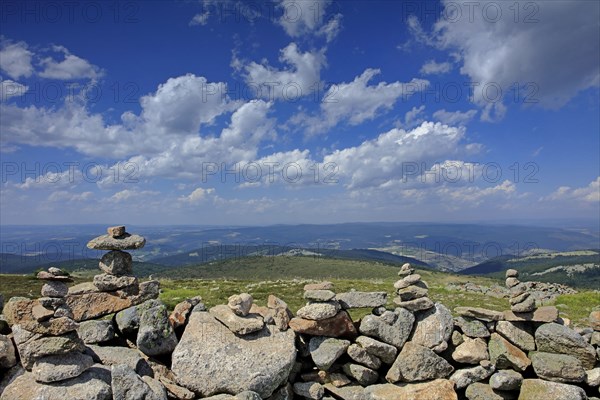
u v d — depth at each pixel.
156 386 9.03
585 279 89.38
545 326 11.59
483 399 10.77
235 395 9.42
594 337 11.87
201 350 10.16
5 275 55.00
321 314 11.16
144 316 10.95
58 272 9.34
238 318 10.91
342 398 10.86
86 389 8.74
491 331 11.95
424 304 11.80
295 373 11.29
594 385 10.84
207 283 52.41
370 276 88.19
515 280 12.19
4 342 9.55
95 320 11.32
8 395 8.59
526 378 11.27
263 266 103.81
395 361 11.11
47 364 8.89
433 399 10.38
